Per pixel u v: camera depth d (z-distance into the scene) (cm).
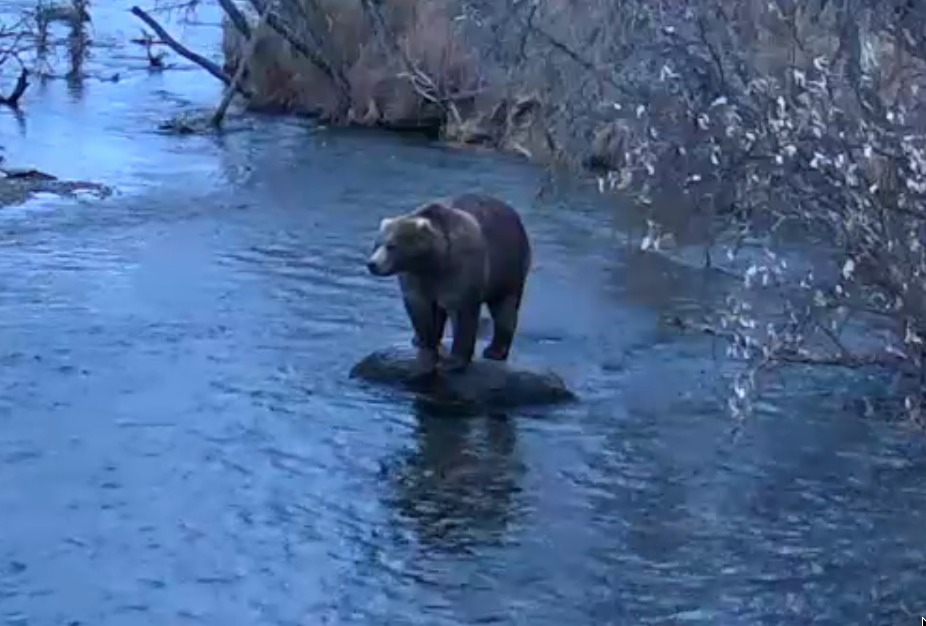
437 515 1208
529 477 1295
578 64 2522
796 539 1186
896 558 1153
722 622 1035
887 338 1500
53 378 1515
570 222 2386
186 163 2922
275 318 1764
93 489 1235
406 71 3484
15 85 3822
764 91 1213
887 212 1120
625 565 1126
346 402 1462
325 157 3050
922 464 1349
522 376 1485
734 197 1410
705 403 1497
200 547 1132
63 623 1007
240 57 3769
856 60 1333
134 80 4050
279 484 1259
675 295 1925
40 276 1944
